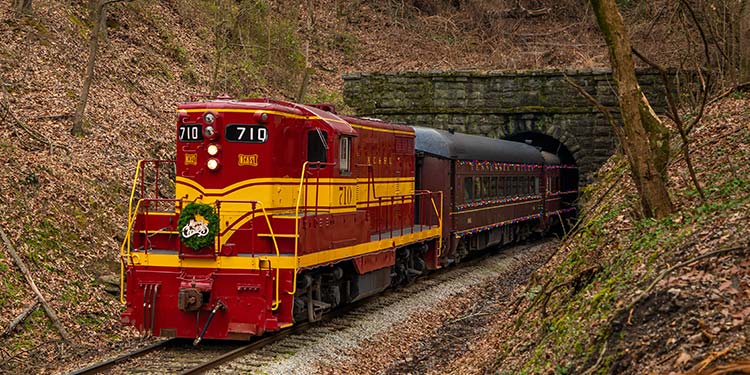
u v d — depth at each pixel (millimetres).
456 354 14789
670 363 7523
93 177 20391
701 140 17141
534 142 47312
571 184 46594
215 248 13945
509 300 19266
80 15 29984
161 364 12766
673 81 33031
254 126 14414
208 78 33062
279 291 13836
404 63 47531
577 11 53594
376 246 18297
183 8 37312
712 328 7648
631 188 16344
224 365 12672
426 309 19188
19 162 18562
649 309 8625
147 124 25547
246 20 39594
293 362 13102
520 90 36562
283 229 14141
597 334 9133
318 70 44781
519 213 32312
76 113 22094
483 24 53000
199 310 13859
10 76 23359
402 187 21266
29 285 15195
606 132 36094
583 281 11945
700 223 10672
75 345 14195
